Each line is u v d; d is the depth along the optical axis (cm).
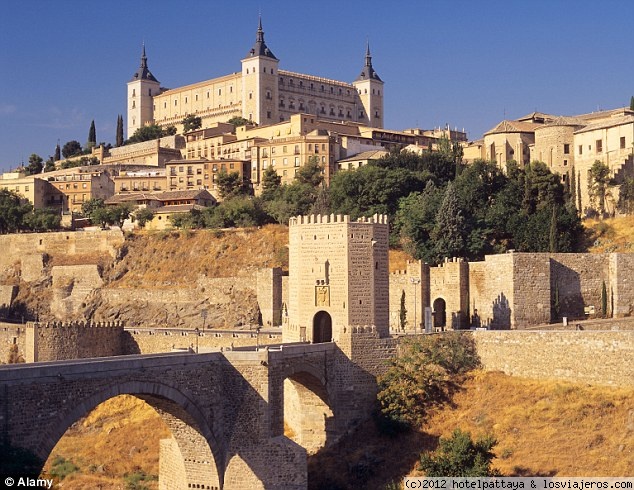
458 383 11475
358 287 11656
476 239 17150
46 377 7744
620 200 19688
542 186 19025
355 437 11169
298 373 10688
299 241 11988
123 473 10956
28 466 7225
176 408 9300
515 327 14100
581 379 10862
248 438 9694
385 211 19775
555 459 9450
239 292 18725
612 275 14500
